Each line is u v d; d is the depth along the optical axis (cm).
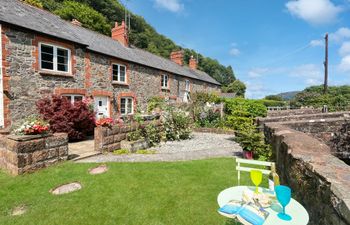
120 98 1326
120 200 370
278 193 194
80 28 1330
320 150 305
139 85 1505
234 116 934
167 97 1756
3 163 521
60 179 463
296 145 321
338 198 165
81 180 455
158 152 749
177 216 321
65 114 853
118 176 472
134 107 1450
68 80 1001
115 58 1276
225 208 208
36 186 431
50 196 391
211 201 362
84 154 651
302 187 265
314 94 2305
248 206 208
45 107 838
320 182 209
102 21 2797
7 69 781
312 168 229
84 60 1080
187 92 2177
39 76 882
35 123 533
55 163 557
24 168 492
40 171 509
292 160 309
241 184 427
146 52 1966
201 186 420
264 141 614
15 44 803
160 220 312
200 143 918
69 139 875
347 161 688
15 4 986
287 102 2644
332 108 1717
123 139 777
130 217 320
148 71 1602
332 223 180
